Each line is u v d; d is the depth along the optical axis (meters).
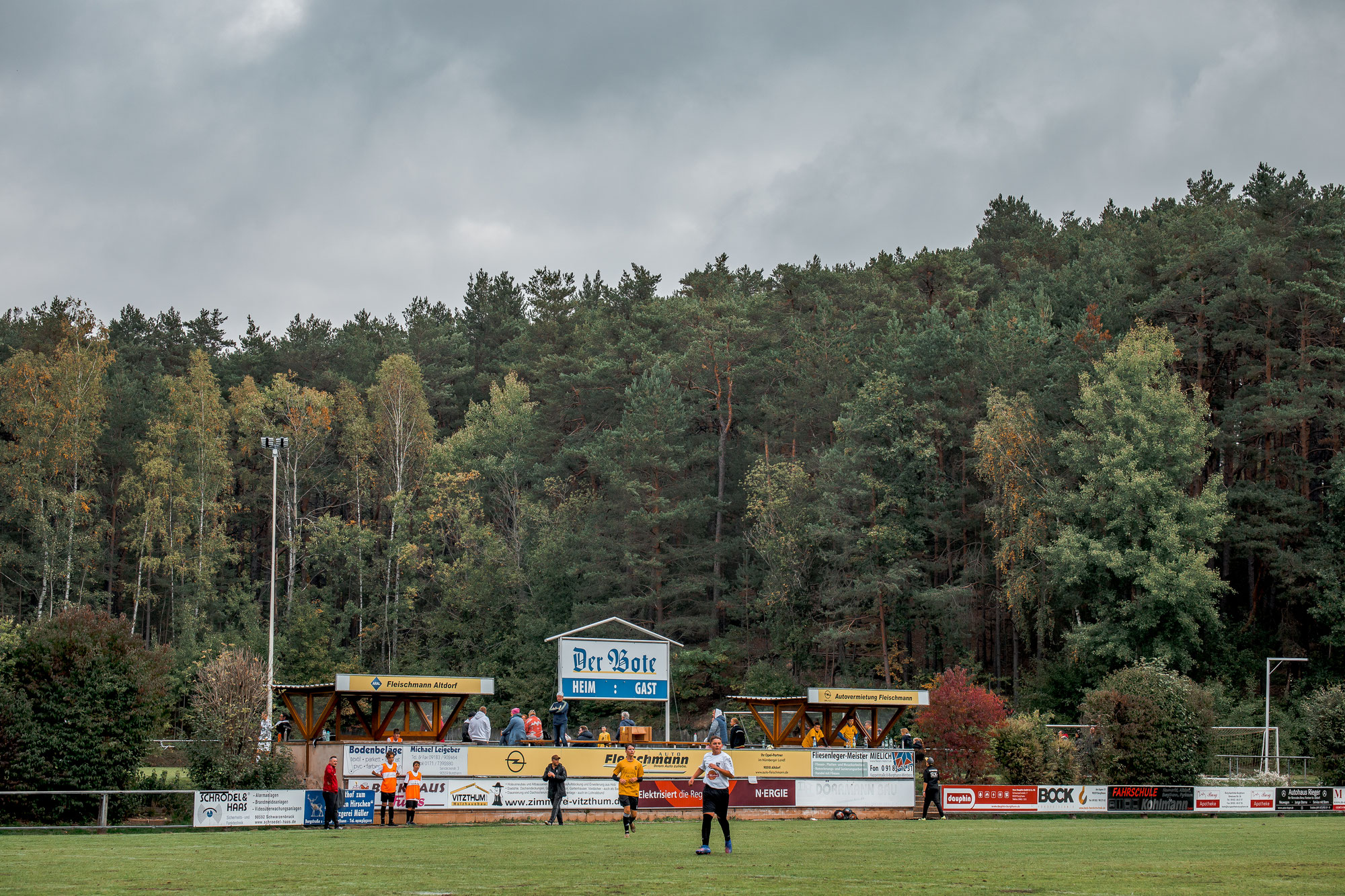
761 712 40.28
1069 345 71.25
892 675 69.94
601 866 16.81
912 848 21.31
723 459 83.19
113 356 83.12
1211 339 69.81
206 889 13.55
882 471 72.06
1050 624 63.00
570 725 71.62
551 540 77.06
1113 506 60.66
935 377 74.88
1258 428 64.75
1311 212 75.00
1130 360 61.84
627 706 71.62
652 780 32.50
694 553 77.31
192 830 27.05
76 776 28.97
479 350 118.75
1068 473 67.12
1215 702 51.25
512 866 16.92
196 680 66.19
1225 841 23.62
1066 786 35.03
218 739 31.00
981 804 34.44
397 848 20.95
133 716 30.39
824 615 71.38
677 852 19.92
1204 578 57.88
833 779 33.94
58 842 22.73
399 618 83.38
